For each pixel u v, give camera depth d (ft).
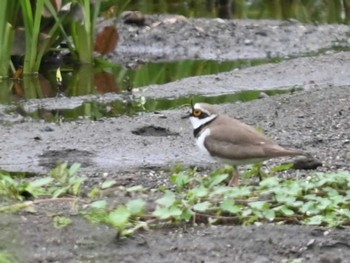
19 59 59.11
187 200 31.78
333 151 40.81
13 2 56.70
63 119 47.42
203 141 34.73
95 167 39.81
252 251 29.32
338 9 75.66
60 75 54.65
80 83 55.72
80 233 30.09
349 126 44.34
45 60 60.13
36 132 44.73
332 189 32.58
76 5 59.21
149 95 52.44
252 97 51.55
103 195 33.53
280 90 53.26
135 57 63.10
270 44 65.16
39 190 33.47
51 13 57.77
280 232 30.14
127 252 29.22
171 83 54.95
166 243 29.73
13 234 29.68
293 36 66.49
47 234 29.94
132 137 43.73
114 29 62.34
